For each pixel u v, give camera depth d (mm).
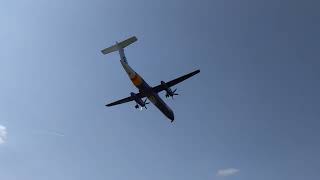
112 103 70438
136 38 64625
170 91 65312
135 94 66250
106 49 65062
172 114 71750
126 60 64562
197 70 63281
